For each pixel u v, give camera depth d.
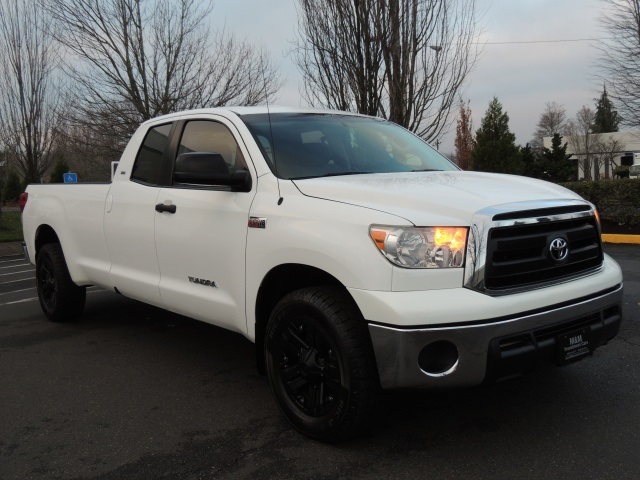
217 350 5.04
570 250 3.18
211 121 4.19
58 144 20.05
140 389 4.14
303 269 3.28
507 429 3.31
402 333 2.72
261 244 3.40
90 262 5.28
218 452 3.16
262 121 4.03
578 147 56.09
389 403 3.72
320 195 3.26
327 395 3.17
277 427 3.46
